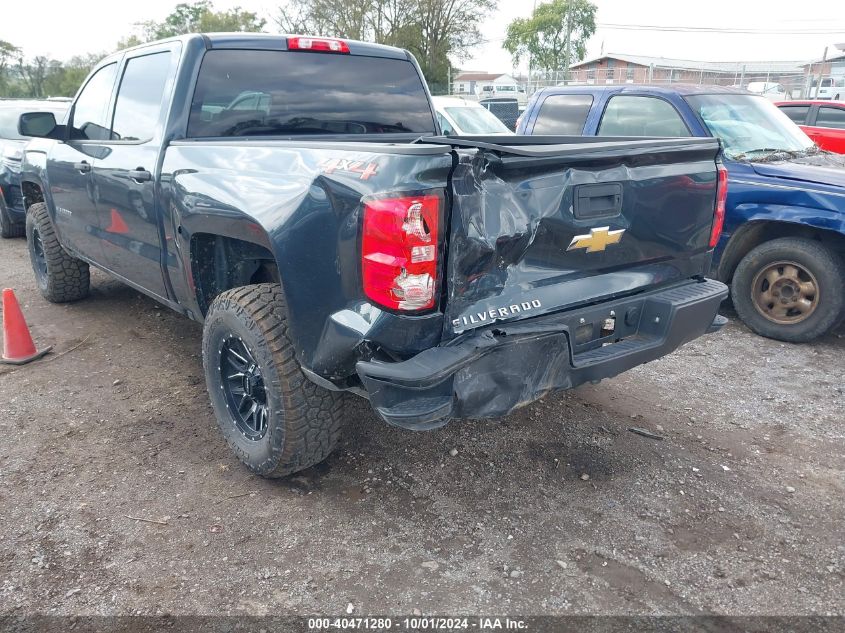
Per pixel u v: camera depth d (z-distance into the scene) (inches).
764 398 168.7
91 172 172.6
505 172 96.8
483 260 97.1
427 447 140.9
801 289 203.0
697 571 105.5
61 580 101.7
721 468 135.3
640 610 97.3
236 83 146.2
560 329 103.0
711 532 115.0
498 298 101.2
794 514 120.3
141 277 165.2
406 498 123.5
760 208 205.8
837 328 223.6
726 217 213.9
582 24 2027.6
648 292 122.3
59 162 193.9
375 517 118.0
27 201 240.5
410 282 91.3
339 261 97.0
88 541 110.6
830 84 1208.8
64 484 126.6
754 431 151.4
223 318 121.2
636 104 242.5
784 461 138.6
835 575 104.9
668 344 117.9
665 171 117.6
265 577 103.0
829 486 129.4
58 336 205.5
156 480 128.3
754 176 208.5
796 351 201.9
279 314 115.0
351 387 107.7
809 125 416.8
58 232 211.8
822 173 203.3
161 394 165.6
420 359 94.0
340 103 160.4
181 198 131.5
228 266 138.0
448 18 1800.0
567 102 263.4
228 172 121.0
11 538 111.0
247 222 112.7
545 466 134.8
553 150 98.9
